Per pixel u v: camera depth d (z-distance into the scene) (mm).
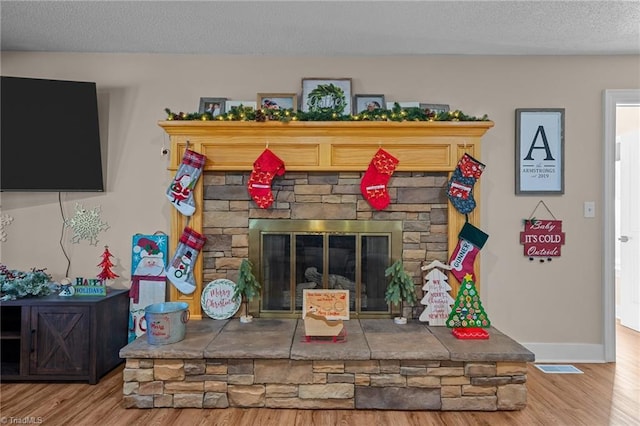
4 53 2930
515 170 2920
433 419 2092
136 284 2869
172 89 2951
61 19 2463
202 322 2701
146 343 2287
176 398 2195
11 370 2475
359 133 2721
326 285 2822
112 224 2943
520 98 2939
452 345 2270
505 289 2918
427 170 2756
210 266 2830
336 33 2623
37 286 2590
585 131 2928
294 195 2826
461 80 2951
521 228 2926
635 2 2232
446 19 2434
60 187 2818
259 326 2619
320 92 2916
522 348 2227
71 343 2461
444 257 2797
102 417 2088
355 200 2816
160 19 2457
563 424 2037
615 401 2277
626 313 3828
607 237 2893
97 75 2949
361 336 2424
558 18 2416
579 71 2938
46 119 2793
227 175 2826
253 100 2957
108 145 2943
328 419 2088
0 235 2930
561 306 2912
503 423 2049
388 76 2953
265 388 2203
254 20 2461
